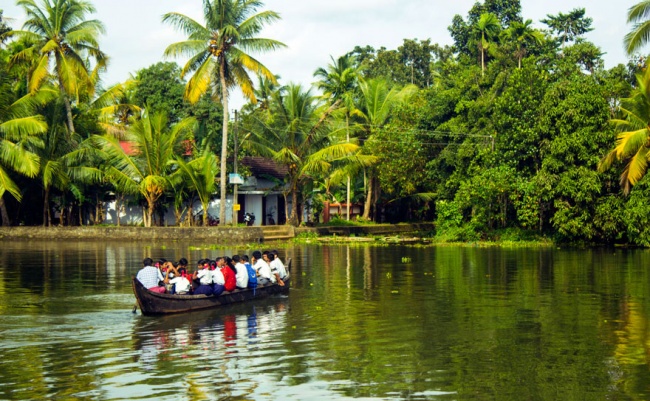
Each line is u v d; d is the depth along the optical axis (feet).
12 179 148.46
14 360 43.83
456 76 181.06
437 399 36.47
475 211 153.17
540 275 86.33
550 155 136.87
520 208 145.38
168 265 63.10
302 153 158.71
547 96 141.59
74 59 151.12
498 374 40.88
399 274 87.30
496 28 203.92
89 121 158.30
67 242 140.77
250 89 147.74
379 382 39.32
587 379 39.83
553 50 192.85
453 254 117.80
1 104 139.33
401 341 49.08
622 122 127.13
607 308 62.18
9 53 164.66
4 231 146.00
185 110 185.47
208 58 142.61
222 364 42.93
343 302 65.26
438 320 56.59
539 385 38.78
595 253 120.06
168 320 56.18
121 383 39.06
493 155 149.79
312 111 163.73
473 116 163.73
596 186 130.00
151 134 145.18
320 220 199.11
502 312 60.13
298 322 55.62
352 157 158.51
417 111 180.45
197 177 147.84
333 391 37.70
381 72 247.91
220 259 63.87
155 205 157.89
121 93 164.04
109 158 147.43
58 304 63.21
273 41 143.64
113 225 157.48
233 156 164.76
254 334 51.19
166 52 142.00
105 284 75.92
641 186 129.29
